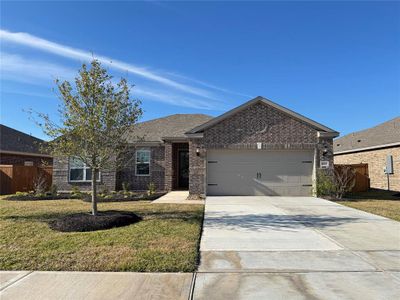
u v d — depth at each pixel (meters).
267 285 4.37
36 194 15.76
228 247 6.30
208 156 15.50
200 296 4.01
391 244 6.50
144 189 18.67
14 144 24.03
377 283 4.44
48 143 8.83
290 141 15.25
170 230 7.55
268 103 15.27
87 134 8.45
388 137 21.11
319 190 14.81
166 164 18.38
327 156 15.17
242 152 15.53
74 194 16.02
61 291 4.14
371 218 9.48
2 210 10.73
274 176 15.41
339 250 6.08
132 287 4.28
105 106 8.65
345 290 4.20
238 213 10.34
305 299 3.92
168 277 4.65
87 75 8.58
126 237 6.83
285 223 8.72
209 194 15.38
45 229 7.65
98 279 4.56
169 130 20.00
